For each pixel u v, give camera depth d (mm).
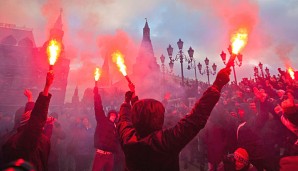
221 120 5074
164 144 1343
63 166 7145
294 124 2756
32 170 594
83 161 6633
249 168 3998
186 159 7320
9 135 2439
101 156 4797
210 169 5379
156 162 1381
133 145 1479
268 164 3715
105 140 4816
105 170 4918
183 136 1314
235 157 3701
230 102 7676
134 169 1475
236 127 4883
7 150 1940
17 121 2531
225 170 3934
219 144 5184
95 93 4715
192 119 1331
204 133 5773
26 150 1899
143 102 1602
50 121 3465
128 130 1661
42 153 2186
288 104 2732
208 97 1347
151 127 1504
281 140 4547
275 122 4559
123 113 1938
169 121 5691
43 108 1958
